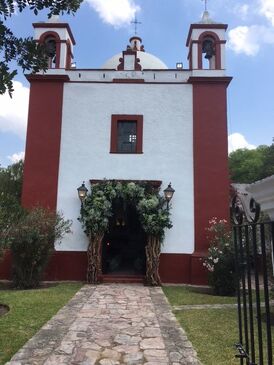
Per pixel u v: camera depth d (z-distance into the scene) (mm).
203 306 8914
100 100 14398
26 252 11797
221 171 13789
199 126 14125
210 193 13641
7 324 6926
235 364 5031
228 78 14328
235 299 9945
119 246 14492
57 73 14547
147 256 12711
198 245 13328
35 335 6293
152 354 5484
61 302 9039
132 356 5398
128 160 13945
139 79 14523
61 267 13336
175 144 14047
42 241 12000
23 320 7223
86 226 13008
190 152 13984
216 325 7082
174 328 6883
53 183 13789
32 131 14125
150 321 7395
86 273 13172
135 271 14047
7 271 13320
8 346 5707
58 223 12852
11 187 19875
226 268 11266
